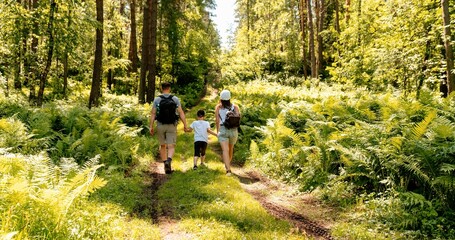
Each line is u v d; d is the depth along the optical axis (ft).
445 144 19.74
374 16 88.48
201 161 29.27
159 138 27.99
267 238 15.61
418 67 57.98
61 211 12.69
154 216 18.70
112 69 91.71
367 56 83.76
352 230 17.16
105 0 91.86
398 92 60.29
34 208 12.52
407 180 20.65
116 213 18.06
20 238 10.55
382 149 21.62
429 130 22.11
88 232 13.83
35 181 14.88
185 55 131.03
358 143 25.07
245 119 44.83
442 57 54.65
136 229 16.03
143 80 74.28
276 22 137.90
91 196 19.34
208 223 17.19
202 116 29.19
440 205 18.29
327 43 129.39
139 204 20.21
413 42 57.26
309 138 28.66
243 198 21.06
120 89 102.01
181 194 21.70
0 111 35.94
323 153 25.49
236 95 76.74
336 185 22.56
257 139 36.86
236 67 139.03
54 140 30.45
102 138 30.14
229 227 16.69
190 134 46.39
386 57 61.36
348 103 41.68
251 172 30.01
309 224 18.38
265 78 129.08
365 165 22.31
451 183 17.63
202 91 126.21
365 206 19.90
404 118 26.55
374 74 71.15
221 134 27.43
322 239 16.49
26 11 48.03
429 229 16.99
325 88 86.74
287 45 133.90
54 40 48.80
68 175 17.98
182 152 37.42
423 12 56.59
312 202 22.03
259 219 17.92
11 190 12.50
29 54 55.36
